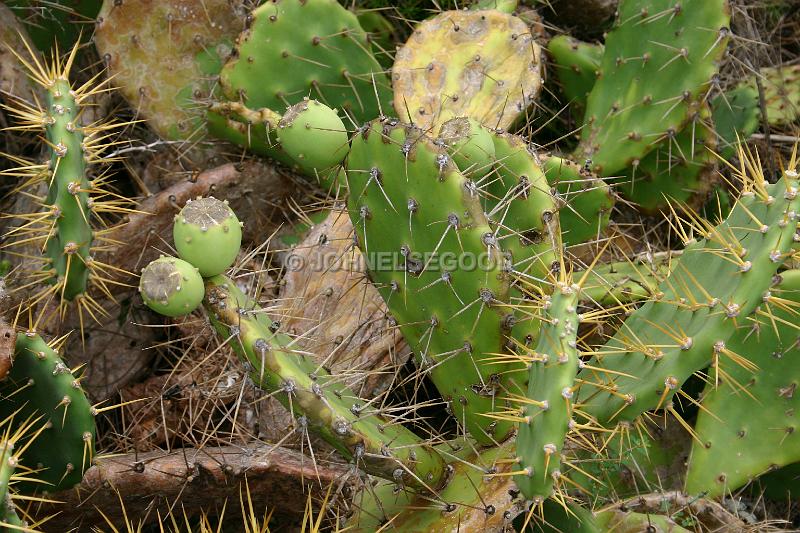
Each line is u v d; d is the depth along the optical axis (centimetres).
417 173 97
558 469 93
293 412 96
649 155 128
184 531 112
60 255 110
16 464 93
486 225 97
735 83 138
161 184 131
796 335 106
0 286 112
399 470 99
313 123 100
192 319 122
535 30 134
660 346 99
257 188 127
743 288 97
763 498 116
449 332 101
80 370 120
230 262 96
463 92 125
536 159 103
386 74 137
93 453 104
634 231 132
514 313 103
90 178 126
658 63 123
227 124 126
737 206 103
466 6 139
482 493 101
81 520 108
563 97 138
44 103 132
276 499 109
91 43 134
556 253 104
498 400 104
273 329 100
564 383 92
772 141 136
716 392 110
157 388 120
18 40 131
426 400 119
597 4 141
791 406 108
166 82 130
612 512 106
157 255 123
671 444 115
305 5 124
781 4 147
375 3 141
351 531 105
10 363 98
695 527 109
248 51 125
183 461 108
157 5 128
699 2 120
